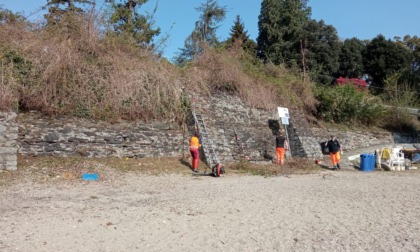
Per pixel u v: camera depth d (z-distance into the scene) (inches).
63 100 577.0
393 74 1647.4
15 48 576.1
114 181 485.1
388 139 1147.9
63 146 557.3
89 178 483.2
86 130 582.2
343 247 242.1
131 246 235.0
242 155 747.4
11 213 301.1
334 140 745.6
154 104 666.8
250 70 920.3
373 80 1873.8
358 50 1811.0
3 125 494.6
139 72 684.7
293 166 726.5
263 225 288.0
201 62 847.7
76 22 676.7
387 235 267.3
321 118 1040.8
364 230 279.6
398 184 526.6
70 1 806.5
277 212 330.0
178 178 539.5
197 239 252.2
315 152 858.1
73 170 509.7
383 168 764.6
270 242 249.6
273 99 898.1
